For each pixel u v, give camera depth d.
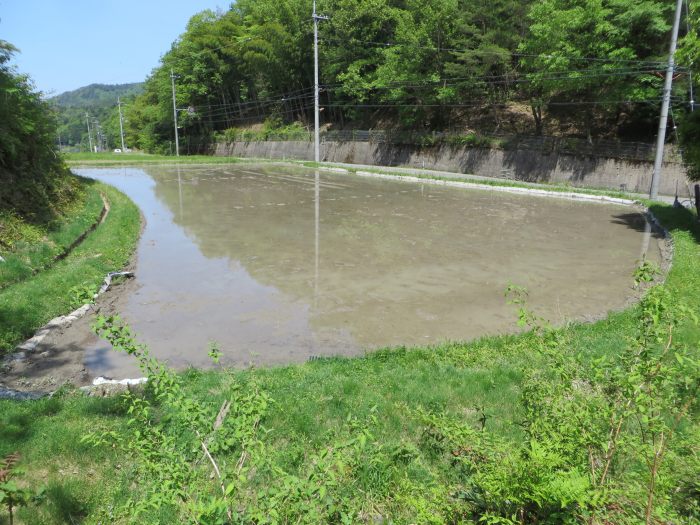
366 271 11.87
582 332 7.55
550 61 25.19
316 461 2.86
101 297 10.16
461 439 3.60
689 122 14.87
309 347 7.85
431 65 34.25
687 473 3.18
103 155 61.41
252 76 57.06
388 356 7.03
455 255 13.33
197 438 3.25
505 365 6.45
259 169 41.12
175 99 61.69
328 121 52.59
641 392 3.05
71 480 4.20
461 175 33.78
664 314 3.22
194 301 9.95
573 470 2.68
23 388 6.54
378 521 3.67
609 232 16.34
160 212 20.19
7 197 13.89
